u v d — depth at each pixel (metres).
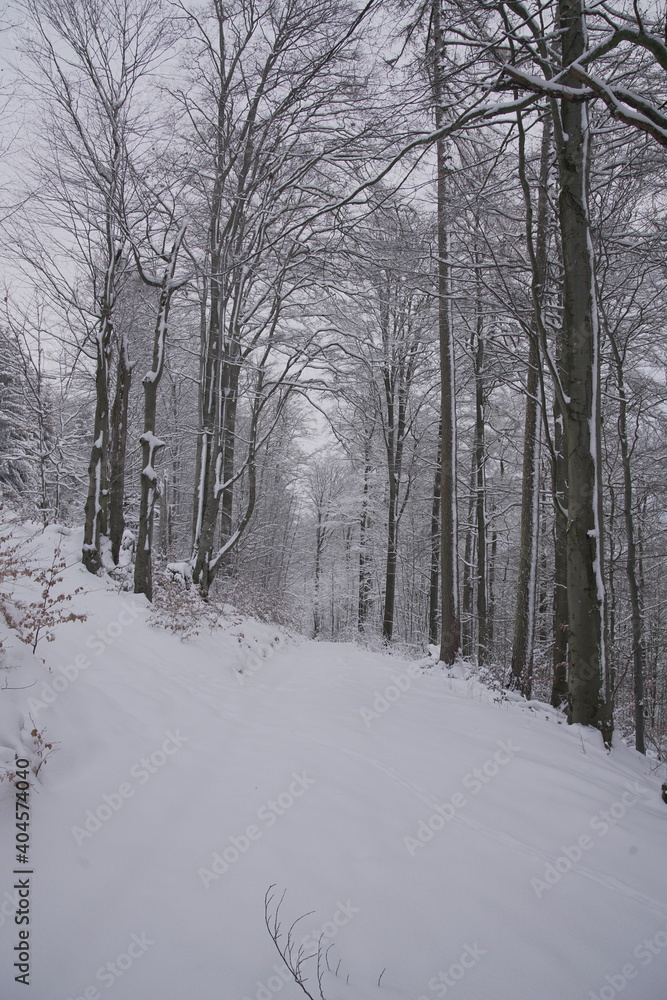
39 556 8.91
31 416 17.66
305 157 11.12
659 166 7.19
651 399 11.25
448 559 11.06
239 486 24.56
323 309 14.13
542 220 8.70
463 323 13.96
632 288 9.44
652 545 15.51
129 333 13.38
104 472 10.88
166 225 10.27
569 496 6.46
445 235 10.32
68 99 9.02
